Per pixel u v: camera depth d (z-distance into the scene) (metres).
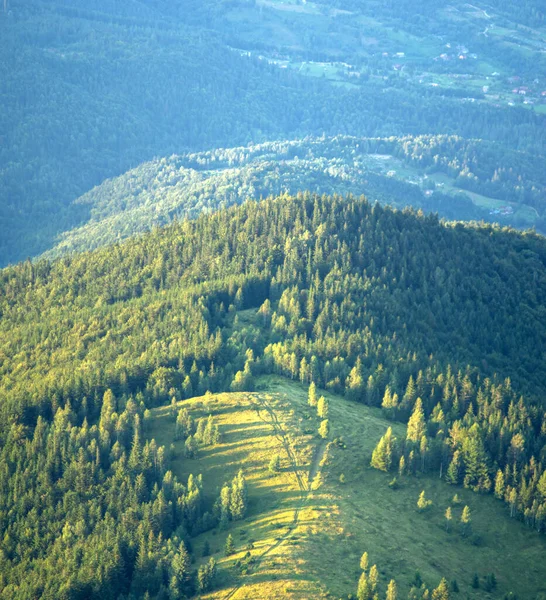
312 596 194.38
